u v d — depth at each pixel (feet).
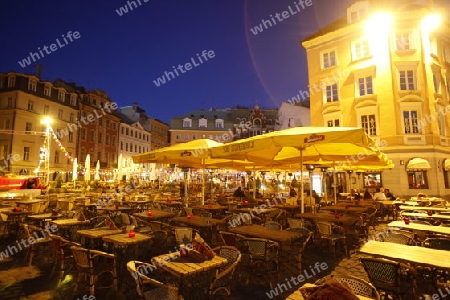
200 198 62.34
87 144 148.77
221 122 205.98
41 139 120.67
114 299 16.93
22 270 21.70
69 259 22.35
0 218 33.19
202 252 15.16
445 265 13.16
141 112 221.46
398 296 13.52
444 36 83.35
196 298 15.92
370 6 80.84
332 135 21.70
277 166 52.37
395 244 16.93
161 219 32.42
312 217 28.86
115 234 21.40
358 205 43.14
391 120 73.20
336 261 24.26
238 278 20.18
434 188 69.10
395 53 75.46
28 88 118.11
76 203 44.73
